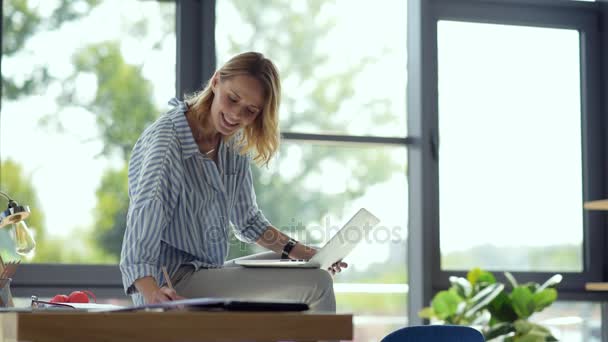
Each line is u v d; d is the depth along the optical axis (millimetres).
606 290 5066
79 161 4438
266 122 2613
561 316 5043
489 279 4527
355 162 4895
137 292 2270
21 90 4391
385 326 4816
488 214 5004
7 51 4387
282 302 1552
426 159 4836
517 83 5117
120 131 4520
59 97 4445
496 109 5070
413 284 4824
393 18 5027
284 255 2936
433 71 4961
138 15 4598
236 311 1512
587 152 5148
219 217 2715
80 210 4410
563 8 5188
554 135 5145
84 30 4516
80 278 4340
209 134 2666
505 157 5059
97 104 4496
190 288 2584
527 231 5051
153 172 2398
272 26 4863
